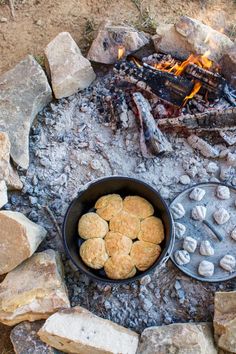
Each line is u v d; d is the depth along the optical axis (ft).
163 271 4.58
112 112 5.13
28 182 4.96
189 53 5.24
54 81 5.18
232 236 4.60
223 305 4.20
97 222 4.45
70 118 5.22
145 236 4.40
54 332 4.01
